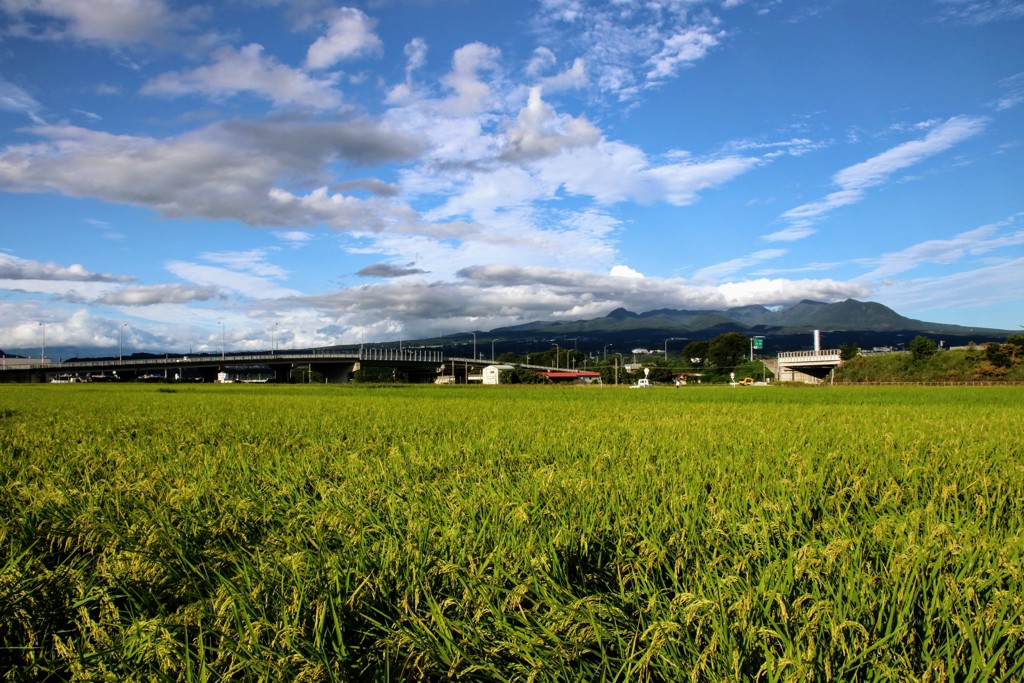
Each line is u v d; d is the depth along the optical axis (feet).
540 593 13.41
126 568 15.62
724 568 14.60
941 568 13.55
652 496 21.66
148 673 11.57
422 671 11.51
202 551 17.03
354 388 232.12
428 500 21.35
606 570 15.84
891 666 10.46
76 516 20.18
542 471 25.61
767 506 18.85
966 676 10.66
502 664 11.61
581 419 58.70
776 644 11.47
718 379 461.78
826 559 13.73
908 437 39.22
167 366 392.88
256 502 22.35
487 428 48.26
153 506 21.89
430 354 495.00
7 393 161.48
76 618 13.84
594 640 12.01
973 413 64.49
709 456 32.37
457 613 13.03
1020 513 19.84
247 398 120.06
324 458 33.63
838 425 49.49
